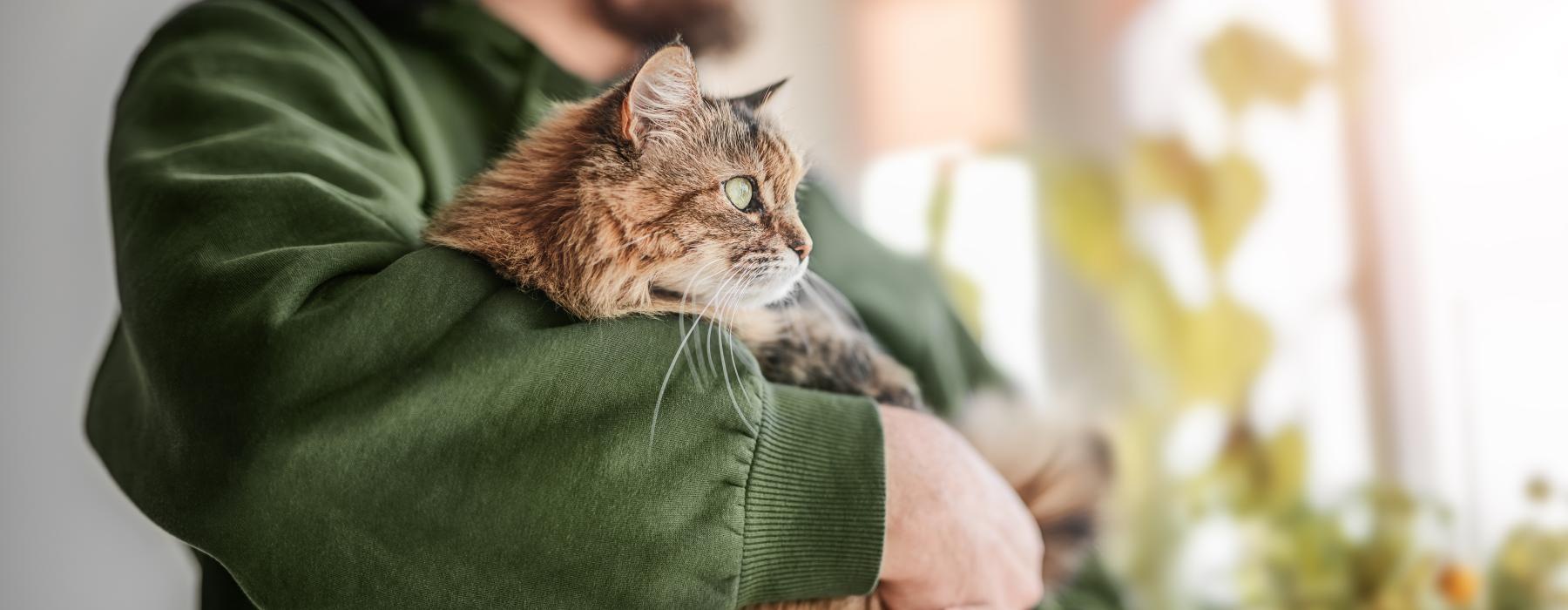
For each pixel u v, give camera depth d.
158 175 0.62
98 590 1.34
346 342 0.51
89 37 1.38
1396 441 2.15
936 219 2.02
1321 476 2.13
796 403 0.64
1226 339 2.08
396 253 0.63
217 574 0.67
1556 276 1.94
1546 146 1.97
